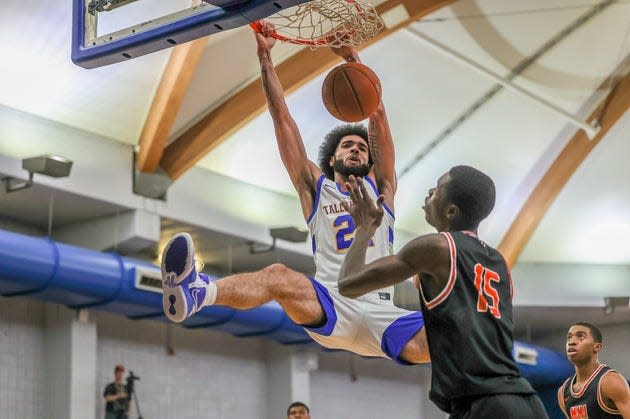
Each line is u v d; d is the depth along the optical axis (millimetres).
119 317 19547
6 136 16375
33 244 15617
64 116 17031
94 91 16750
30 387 17781
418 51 18812
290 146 8844
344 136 9188
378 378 25031
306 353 22312
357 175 8875
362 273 5504
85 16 8875
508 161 22188
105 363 19031
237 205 19750
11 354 17609
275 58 17562
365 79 7762
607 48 19891
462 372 5320
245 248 20672
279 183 20438
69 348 17828
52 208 18016
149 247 19297
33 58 15805
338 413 23609
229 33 16688
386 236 8656
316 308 8156
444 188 5730
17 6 14938
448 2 17141
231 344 21859
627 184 22750
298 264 22031
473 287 5461
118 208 18016
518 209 23141
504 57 19609
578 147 22000
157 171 18141
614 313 25516
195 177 19125
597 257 24391
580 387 9641
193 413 20562
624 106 21047
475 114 20641
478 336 5367
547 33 19250
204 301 7797
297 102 18562
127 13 9125
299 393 22062
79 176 17234
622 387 9367
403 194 21609
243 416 21656
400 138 20391
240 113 17750
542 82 20422
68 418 17500
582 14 18906
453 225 5723
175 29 8297
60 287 16062
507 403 5250
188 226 19062
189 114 17906
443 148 21125
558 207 23250
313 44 8898
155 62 16578
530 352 24359
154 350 20109
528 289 24375
